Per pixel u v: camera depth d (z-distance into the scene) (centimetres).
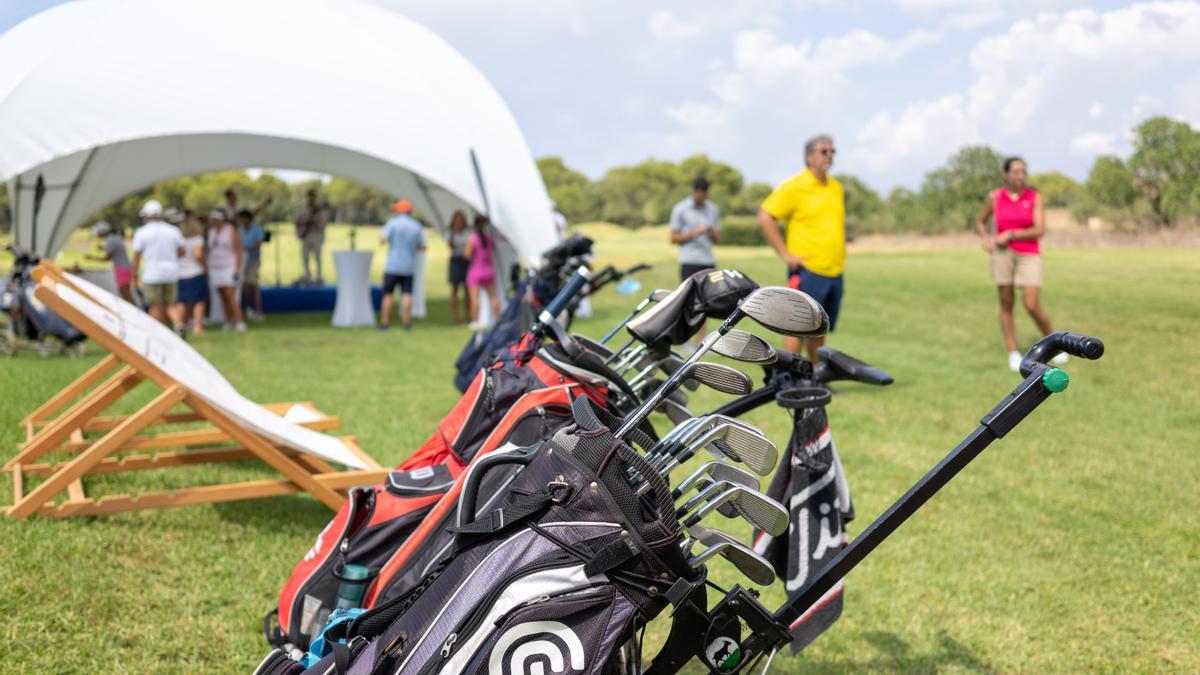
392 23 1348
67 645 315
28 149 996
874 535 221
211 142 1530
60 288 432
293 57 1161
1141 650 333
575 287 284
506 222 1252
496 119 1345
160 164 1508
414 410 714
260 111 1104
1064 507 494
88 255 1449
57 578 364
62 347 973
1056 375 205
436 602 202
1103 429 672
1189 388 827
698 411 719
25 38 1092
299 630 279
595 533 193
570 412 267
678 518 209
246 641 326
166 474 524
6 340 984
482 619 191
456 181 1195
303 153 1602
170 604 353
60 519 432
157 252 1123
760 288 205
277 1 1221
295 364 954
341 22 1247
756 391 270
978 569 405
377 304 1677
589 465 198
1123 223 2827
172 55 1097
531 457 215
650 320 231
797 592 235
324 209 1786
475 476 216
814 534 257
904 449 601
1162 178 2844
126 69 1066
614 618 191
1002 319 905
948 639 337
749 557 214
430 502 280
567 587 191
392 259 1295
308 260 1784
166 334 527
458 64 1373
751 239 3638
